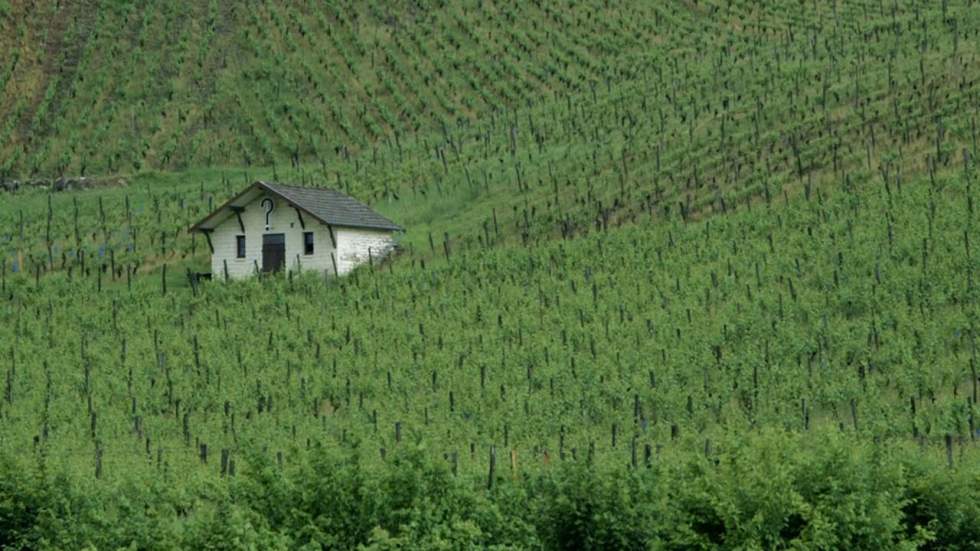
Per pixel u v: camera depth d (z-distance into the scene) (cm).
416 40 16000
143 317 7681
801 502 2770
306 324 7212
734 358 5738
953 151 8650
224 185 11669
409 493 2888
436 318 7131
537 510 3041
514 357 6250
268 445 5169
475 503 2927
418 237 9544
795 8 16075
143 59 15200
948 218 7269
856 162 9031
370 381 6019
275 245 8862
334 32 16125
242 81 14775
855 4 15888
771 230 7931
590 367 5931
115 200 11488
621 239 8375
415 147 12875
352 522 2872
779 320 6250
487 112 14175
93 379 6384
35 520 3119
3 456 3228
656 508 2969
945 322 5812
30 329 7475
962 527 3027
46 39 15712
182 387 6212
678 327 6388
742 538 2769
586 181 10094
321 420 5562
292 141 13338
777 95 11412
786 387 5334
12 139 13725
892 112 9881
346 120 13850
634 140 11075
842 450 2916
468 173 10962
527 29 16375
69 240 10019
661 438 5066
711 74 13188
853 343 5684
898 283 6394
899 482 2944
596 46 15788
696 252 7794
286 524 2873
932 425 4794
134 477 3606
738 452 2922
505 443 5122
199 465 4891
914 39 12519
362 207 9338
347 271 8719
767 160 9494
